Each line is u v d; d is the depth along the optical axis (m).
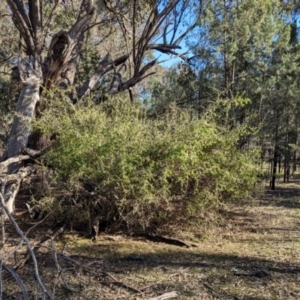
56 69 8.77
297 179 21.91
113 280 4.36
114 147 6.14
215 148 6.68
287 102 13.27
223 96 12.02
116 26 13.98
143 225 6.32
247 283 4.43
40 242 5.75
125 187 6.12
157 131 6.53
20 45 12.13
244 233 7.08
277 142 14.98
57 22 13.46
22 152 7.36
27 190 8.66
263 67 12.54
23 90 8.25
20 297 3.79
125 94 11.33
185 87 13.20
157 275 4.64
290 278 4.61
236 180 6.86
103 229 6.80
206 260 5.32
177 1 10.26
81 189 6.42
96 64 13.71
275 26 12.30
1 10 14.05
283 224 7.93
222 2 12.12
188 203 6.45
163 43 11.50
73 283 4.26
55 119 7.03
